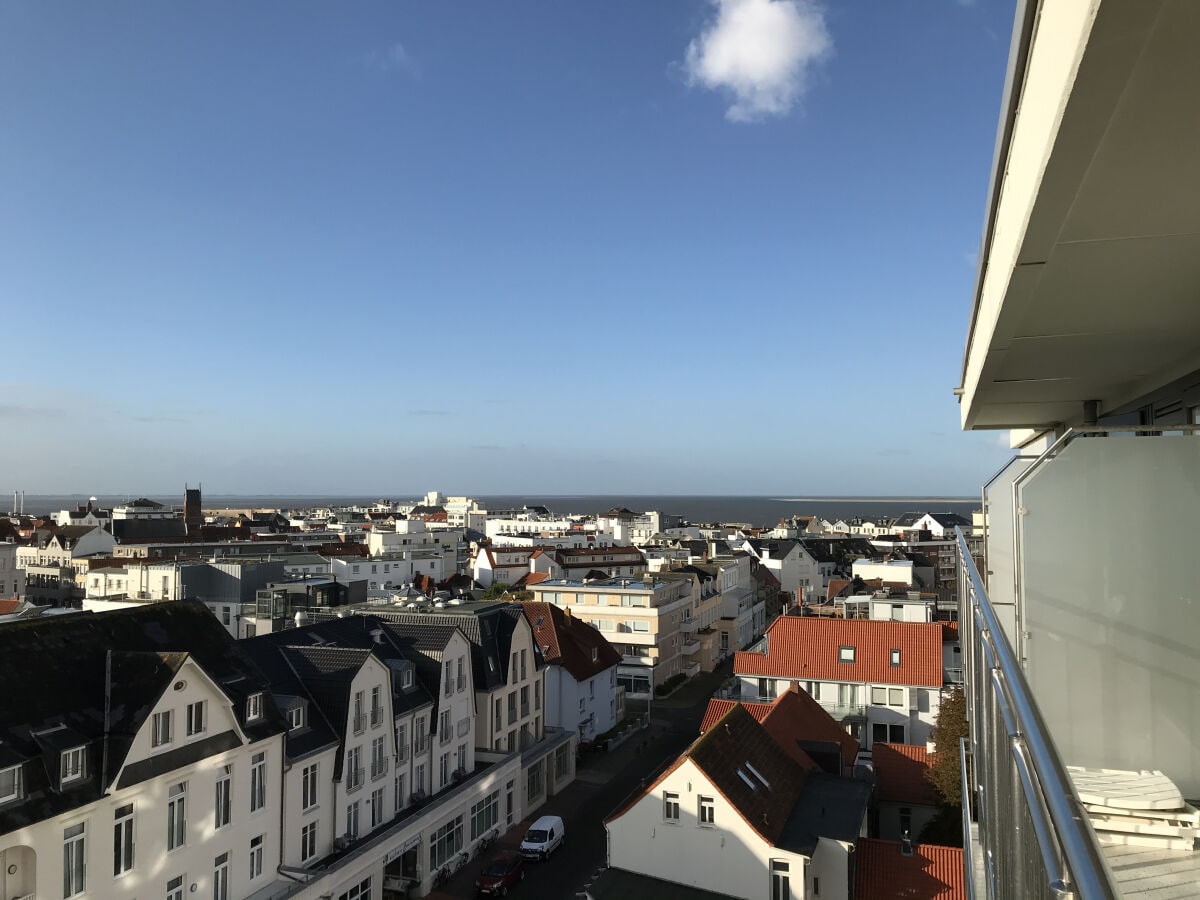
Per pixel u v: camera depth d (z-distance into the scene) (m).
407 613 46.81
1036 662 6.84
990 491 9.26
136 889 23.16
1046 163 3.41
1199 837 5.80
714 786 28.22
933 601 63.88
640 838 29.31
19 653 23.70
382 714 34.00
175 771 24.36
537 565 103.69
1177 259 4.62
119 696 24.25
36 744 21.75
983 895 6.22
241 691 27.97
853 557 117.81
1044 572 6.90
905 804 37.25
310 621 52.06
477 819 38.16
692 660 75.50
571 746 48.34
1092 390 9.42
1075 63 2.72
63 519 166.75
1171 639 6.61
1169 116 3.01
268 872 27.89
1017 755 3.02
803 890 26.80
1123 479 6.76
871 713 47.47
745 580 94.94
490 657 43.53
